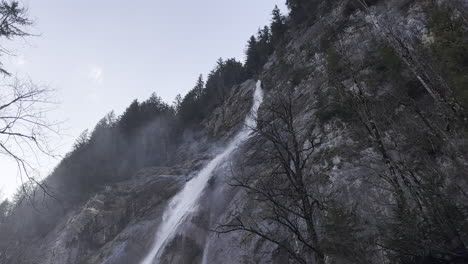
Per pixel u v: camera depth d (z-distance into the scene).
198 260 19.95
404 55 12.13
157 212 31.44
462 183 9.10
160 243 25.50
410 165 10.86
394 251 8.54
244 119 41.28
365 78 15.59
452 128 9.92
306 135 19.41
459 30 11.03
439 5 13.16
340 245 9.07
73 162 45.03
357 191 12.73
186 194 31.81
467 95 9.22
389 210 10.59
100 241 32.16
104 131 64.88
